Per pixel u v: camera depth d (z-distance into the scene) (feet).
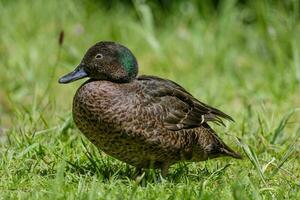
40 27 58.23
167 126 31.76
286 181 32.73
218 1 65.51
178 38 58.44
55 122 40.29
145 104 31.42
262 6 55.57
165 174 32.53
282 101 47.14
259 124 39.04
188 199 29.14
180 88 33.53
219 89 50.31
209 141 33.45
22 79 51.21
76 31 56.85
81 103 31.35
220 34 55.77
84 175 32.07
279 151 36.58
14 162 33.94
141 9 56.29
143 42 57.57
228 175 33.30
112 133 31.07
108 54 32.22
